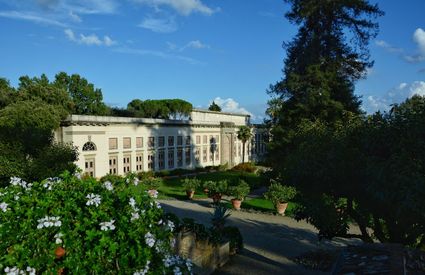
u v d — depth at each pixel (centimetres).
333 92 2672
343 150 837
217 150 6112
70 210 448
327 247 1512
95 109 5925
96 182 509
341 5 2842
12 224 415
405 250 452
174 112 7531
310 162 874
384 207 850
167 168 4781
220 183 2453
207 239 1137
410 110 788
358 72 3041
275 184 2253
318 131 1038
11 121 2961
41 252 410
